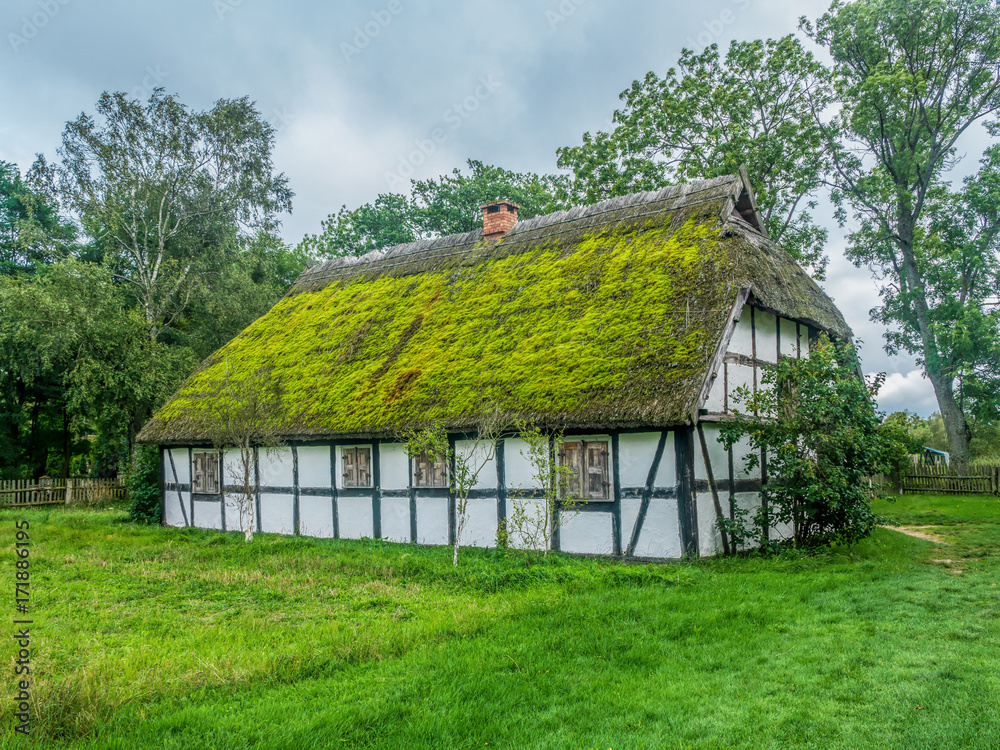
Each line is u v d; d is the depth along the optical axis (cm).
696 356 1095
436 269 1838
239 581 1013
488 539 1288
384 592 923
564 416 1140
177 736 466
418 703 518
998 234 2552
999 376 2562
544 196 3688
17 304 2344
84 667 599
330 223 4059
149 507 1969
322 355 1758
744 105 2398
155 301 2828
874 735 450
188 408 1895
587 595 828
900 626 670
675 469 1089
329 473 1553
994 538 1311
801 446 1156
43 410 3056
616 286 1354
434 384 1402
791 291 1398
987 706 479
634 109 2597
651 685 546
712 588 855
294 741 453
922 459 2644
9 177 2988
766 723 474
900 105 2458
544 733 473
